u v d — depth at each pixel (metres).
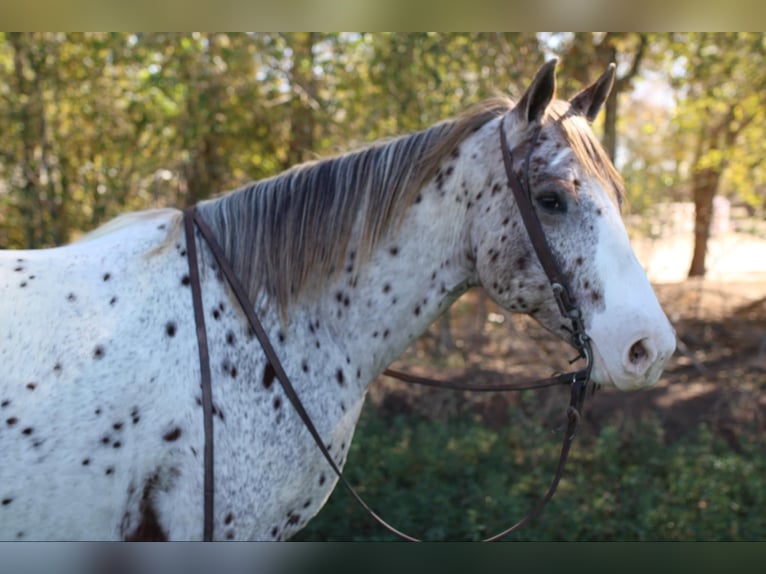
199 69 4.93
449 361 5.10
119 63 4.95
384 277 1.95
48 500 1.58
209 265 1.83
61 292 1.67
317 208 1.93
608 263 1.73
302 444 1.83
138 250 1.79
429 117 4.83
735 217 6.46
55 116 5.25
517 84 4.80
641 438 4.14
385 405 4.65
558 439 4.30
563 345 5.05
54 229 5.21
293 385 1.84
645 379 1.70
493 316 5.43
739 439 4.34
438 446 4.04
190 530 1.71
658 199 5.81
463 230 1.94
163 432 1.67
